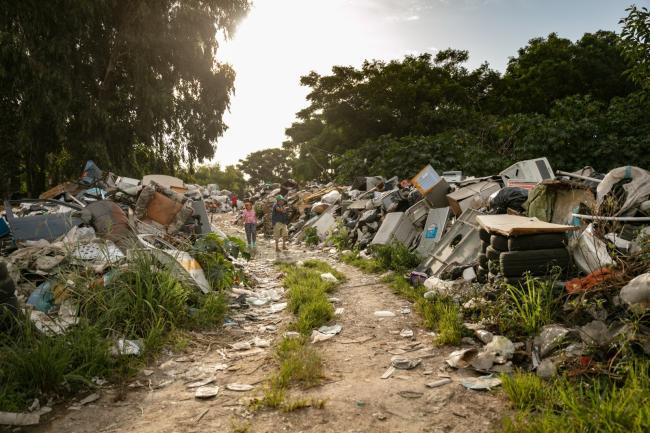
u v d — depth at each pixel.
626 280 4.08
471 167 17.55
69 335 4.07
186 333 4.94
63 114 18.78
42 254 5.69
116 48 22.14
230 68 25.36
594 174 8.76
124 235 6.86
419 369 3.92
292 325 5.23
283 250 12.99
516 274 4.91
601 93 31.05
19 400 3.33
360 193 16.14
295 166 42.03
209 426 3.06
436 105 31.98
